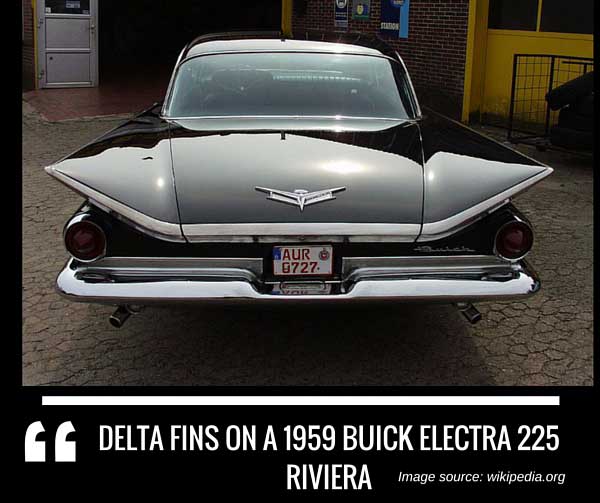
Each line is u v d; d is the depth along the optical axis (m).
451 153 3.28
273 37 4.37
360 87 3.97
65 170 3.02
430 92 10.67
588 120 7.02
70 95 12.52
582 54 8.84
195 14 18.70
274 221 2.86
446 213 2.94
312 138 3.40
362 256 2.96
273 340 3.73
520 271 3.03
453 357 3.57
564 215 5.86
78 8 13.01
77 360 3.53
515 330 3.86
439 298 2.93
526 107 9.65
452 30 10.11
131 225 2.89
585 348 3.66
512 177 3.10
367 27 11.62
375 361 3.53
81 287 2.89
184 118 3.78
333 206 2.91
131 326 3.89
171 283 2.89
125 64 17.19
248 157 3.16
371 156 3.22
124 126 3.74
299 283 2.95
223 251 2.92
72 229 2.88
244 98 3.86
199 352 3.61
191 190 2.96
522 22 9.51
